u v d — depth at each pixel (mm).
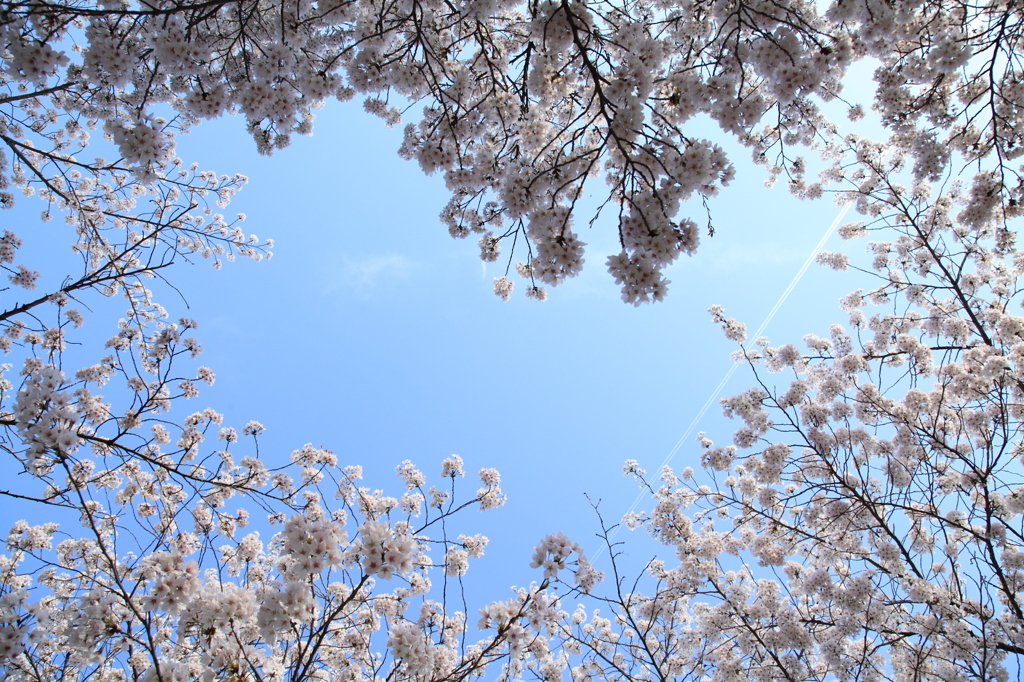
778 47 3846
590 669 7387
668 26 5359
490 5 3916
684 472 7766
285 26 4723
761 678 6062
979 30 5453
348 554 3393
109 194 6348
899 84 5809
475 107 4383
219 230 7383
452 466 6441
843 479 6477
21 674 4164
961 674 5305
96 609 3174
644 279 3002
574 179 3627
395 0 4168
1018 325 6367
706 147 3338
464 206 4980
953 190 7645
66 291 4160
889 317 7844
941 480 6641
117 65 3725
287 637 4191
